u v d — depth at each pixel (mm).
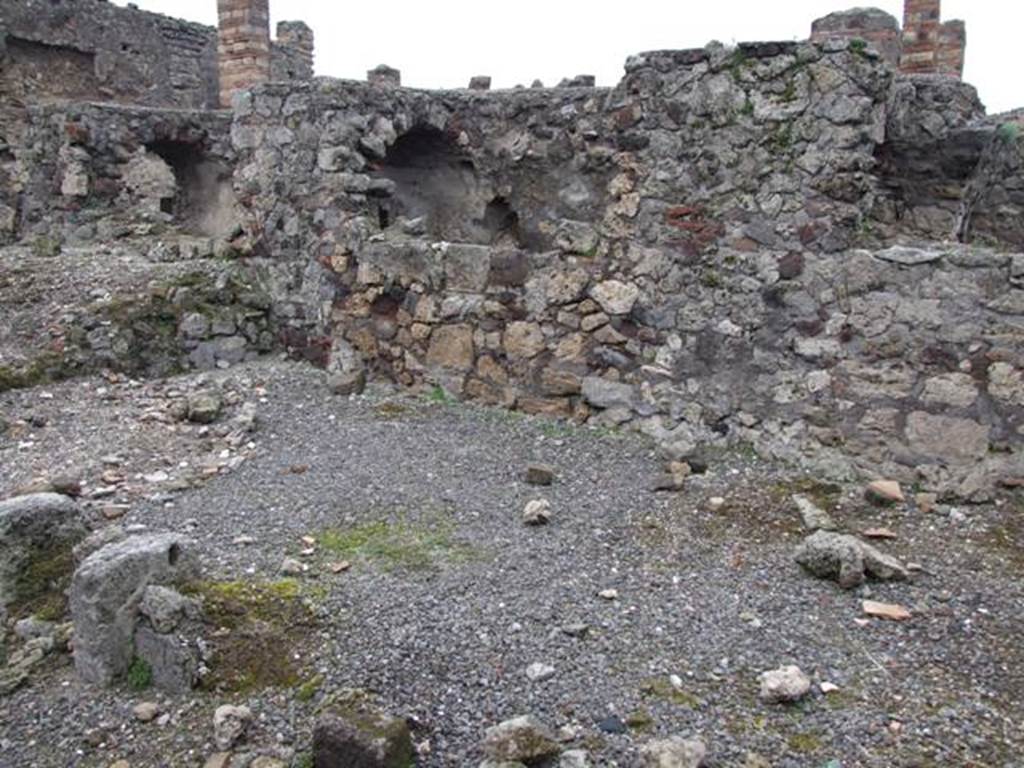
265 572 3879
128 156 10594
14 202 10875
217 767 2834
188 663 3225
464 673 3174
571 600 3676
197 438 5656
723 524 4434
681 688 3100
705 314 5465
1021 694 3070
